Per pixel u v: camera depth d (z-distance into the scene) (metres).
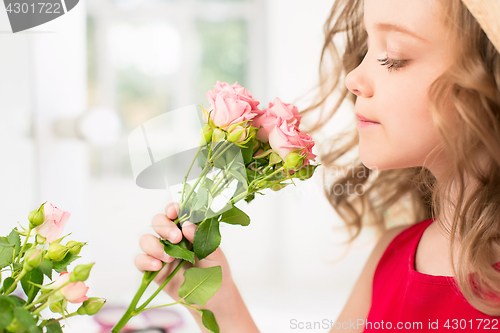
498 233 0.55
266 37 2.04
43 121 0.80
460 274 0.55
